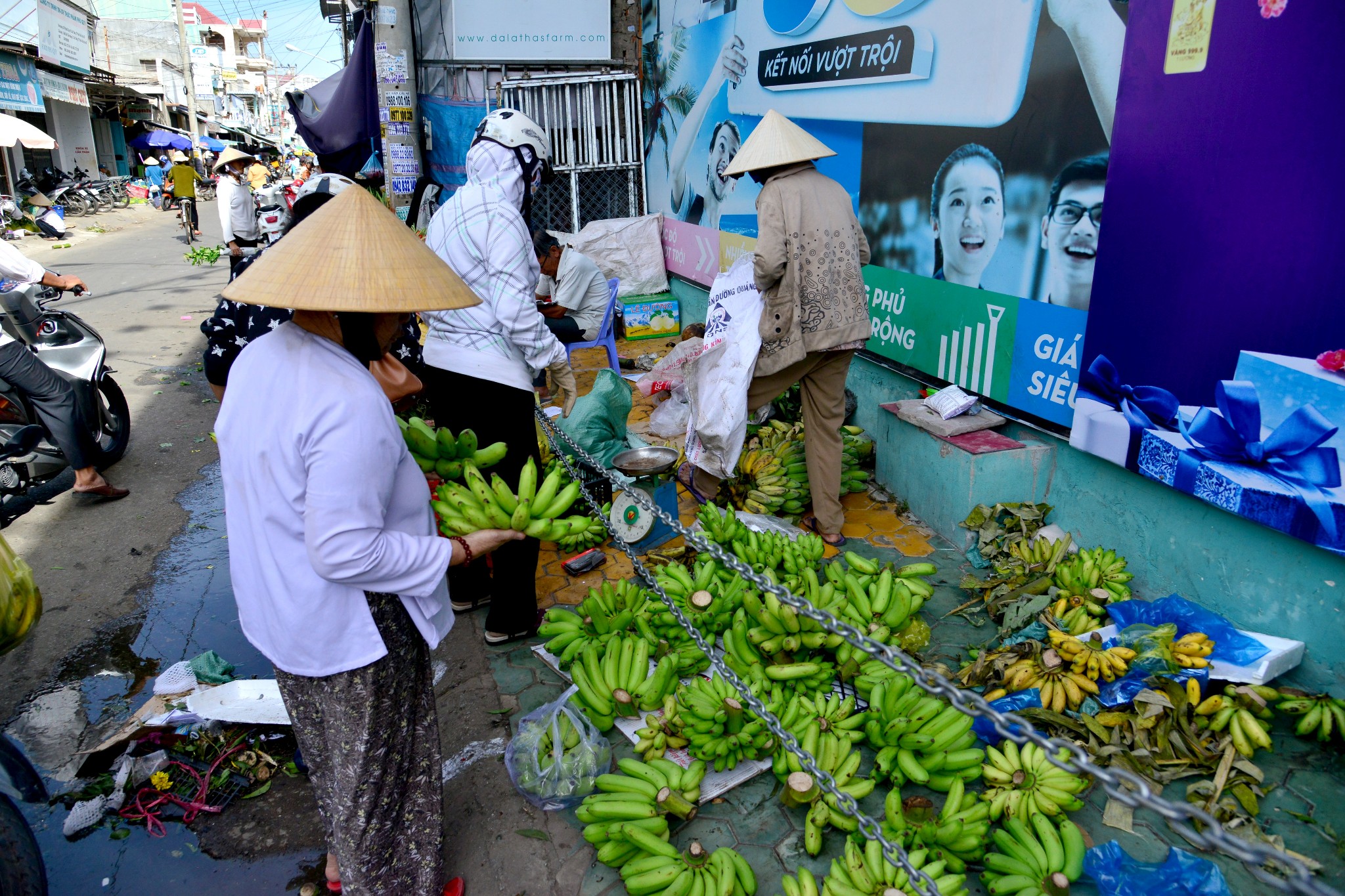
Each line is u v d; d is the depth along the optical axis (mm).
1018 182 4078
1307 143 2691
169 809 2865
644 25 8922
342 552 1843
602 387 4719
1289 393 2850
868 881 2234
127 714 3371
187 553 4715
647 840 2389
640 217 8891
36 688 3549
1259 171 2855
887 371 5367
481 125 3316
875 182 5254
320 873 2578
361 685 2035
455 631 3809
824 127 5750
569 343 6445
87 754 3041
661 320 8719
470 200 3158
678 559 4258
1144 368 3428
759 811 2709
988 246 4344
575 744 2795
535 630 3695
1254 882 2365
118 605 4184
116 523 5082
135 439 6492
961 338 4621
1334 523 2773
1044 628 3307
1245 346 2990
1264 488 2990
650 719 2889
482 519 2545
